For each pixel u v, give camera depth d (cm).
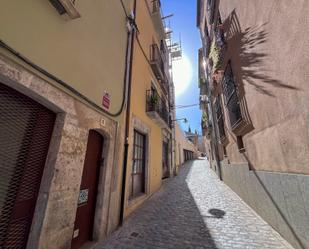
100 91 342
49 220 204
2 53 159
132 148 489
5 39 162
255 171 407
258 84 341
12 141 186
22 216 192
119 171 396
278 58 264
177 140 1858
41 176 215
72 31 266
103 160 352
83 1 302
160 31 936
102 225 316
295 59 222
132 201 466
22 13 183
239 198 568
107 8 399
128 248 279
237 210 450
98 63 341
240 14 406
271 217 334
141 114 581
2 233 173
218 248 272
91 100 307
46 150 224
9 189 181
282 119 269
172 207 495
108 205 340
